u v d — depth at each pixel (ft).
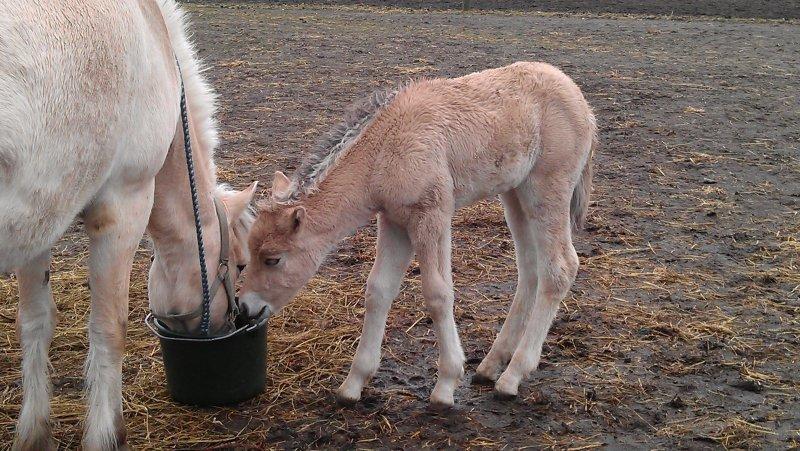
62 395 7.52
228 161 14.74
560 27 33.22
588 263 10.59
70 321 8.94
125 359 8.16
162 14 6.53
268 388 7.71
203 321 7.04
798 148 16.02
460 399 7.56
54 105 5.06
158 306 7.00
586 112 7.78
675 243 11.30
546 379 7.88
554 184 7.58
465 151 7.15
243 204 7.36
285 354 8.32
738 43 29.30
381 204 7.17
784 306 9.39
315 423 7.13
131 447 6.56
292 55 25.98
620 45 28.66
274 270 7.02
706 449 6.73
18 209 5.00
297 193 7.03
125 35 5.61
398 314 9.27
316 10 38.42
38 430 6.37
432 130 7.02
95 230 5.94
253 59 25.26
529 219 7.67
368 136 7.09
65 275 10.09
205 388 7.29
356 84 21.56
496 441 6.88
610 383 7.78
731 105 19.75
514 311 7.91
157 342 8.53
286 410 7.35
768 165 14.94
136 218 6.12
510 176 7.43
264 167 14.39
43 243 5.33
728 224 12.00
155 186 6.65
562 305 9.41
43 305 6.45
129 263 6.18
